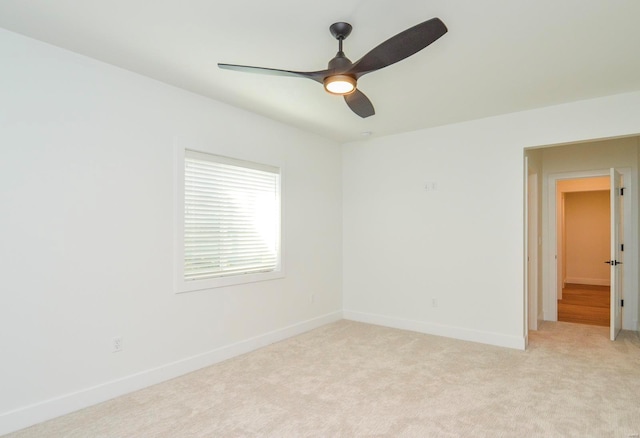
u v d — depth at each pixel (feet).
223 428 7.42
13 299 7.42
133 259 9.31
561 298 21.75
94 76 8.66
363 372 10.32
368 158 16.22
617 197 14.02
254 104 11.71
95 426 7.50
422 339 13.52
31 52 7.71
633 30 7.24
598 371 10.34
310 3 6.37
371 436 7.13
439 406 8.30
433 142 14.37
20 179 7.54
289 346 12.73
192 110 10.69
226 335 11.55
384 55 6.16
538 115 12.10
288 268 13.94
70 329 8.18
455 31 7.27
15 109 7.49
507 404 8.39
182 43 7.88
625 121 10.71
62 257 8.09
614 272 13.34
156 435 7.18
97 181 8.68
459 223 13.74
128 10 6.64
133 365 9.25
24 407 7.48
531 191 15.11
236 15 6.78
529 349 12.32
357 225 16.52
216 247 11.48
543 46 7.90
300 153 14.60
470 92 10.61
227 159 11.75
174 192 10.24
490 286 13.05
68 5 6.49
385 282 15.64
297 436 7.14
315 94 10.77
